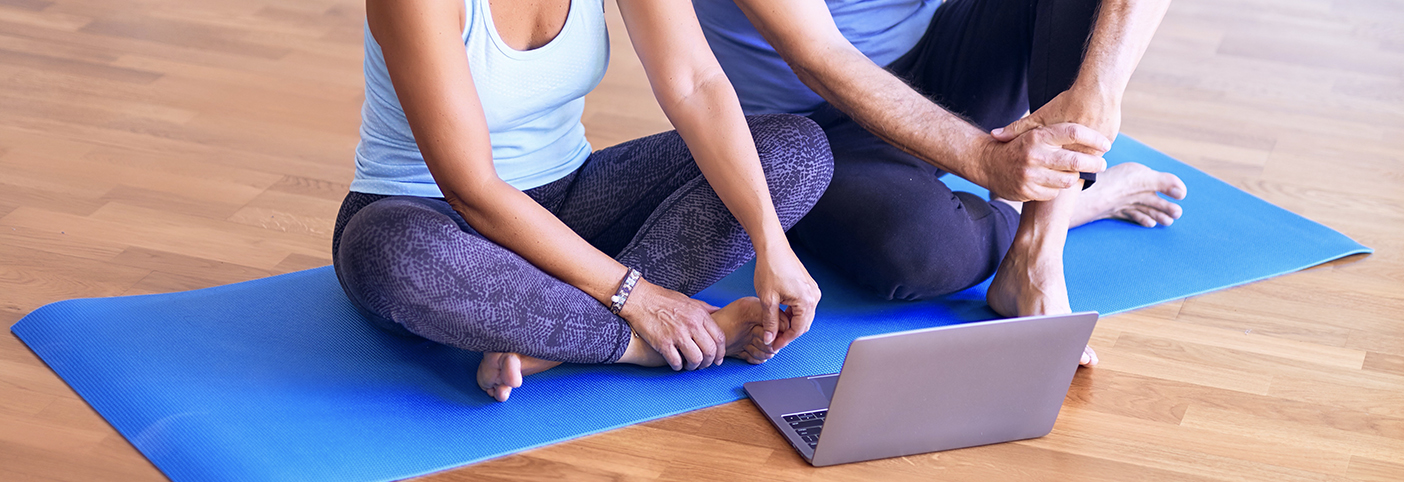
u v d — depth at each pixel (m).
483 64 1.51
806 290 1.62
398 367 1.72
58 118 2.56
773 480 1.53
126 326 1.77
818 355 1.81
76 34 3.08
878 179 1.91
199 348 1.72
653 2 1.59
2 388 1.63
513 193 1.50
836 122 2.05
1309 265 2.17
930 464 1.57
